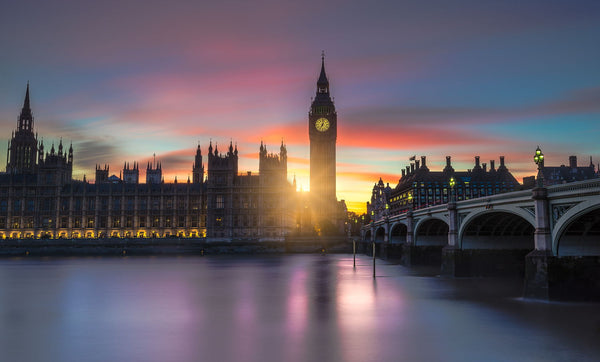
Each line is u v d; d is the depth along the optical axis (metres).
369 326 41.66
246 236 182.00
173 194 191.12
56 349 34.84
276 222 182.62
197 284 73.00
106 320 45.00
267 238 181.50
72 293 63.44
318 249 176.50
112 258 146.50
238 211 183.12
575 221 47.62
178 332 39.81
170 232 190.25
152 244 166.88
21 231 190.88
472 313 46.91
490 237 74.69
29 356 33.19
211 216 183.00
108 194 192.00
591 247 50.00
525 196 53.53
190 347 35.09
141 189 194.00
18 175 197.88
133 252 165.25
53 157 194.00
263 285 71.06
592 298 49.31
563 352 33.34
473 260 74.12
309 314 47.22
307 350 34.16
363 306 51.53
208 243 167.38
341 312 48.19
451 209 74.88
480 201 65.19
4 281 78.31
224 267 106.94
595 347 34.53
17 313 48.88
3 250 163.12
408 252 101.56
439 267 100.06
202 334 39.09
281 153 185.75
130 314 47.91
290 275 86.38
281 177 184.12
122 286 70.81
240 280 78.38
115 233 190.75
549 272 49.09
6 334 39.50
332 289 65.44
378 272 90.19
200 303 54.44
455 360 31.70
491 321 43.12
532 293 51.03
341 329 40.59
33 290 66.81
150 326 42.22
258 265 112.69
